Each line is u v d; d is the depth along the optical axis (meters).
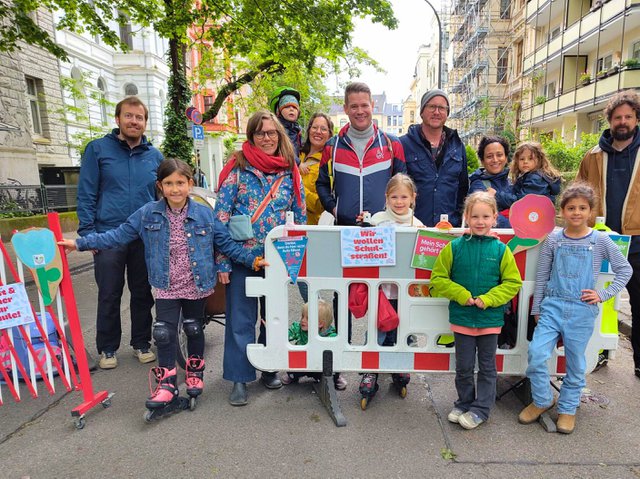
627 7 14.66
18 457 2.41
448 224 2.95
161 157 3.93
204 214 2.97
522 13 25.19
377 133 3.50
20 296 2.78
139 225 2.94
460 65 33.72
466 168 3.80
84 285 6.54
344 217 3.50
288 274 2.89
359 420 2.79
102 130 18.56
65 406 2.98
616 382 3.32
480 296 2.55
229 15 9.24
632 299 3.36
